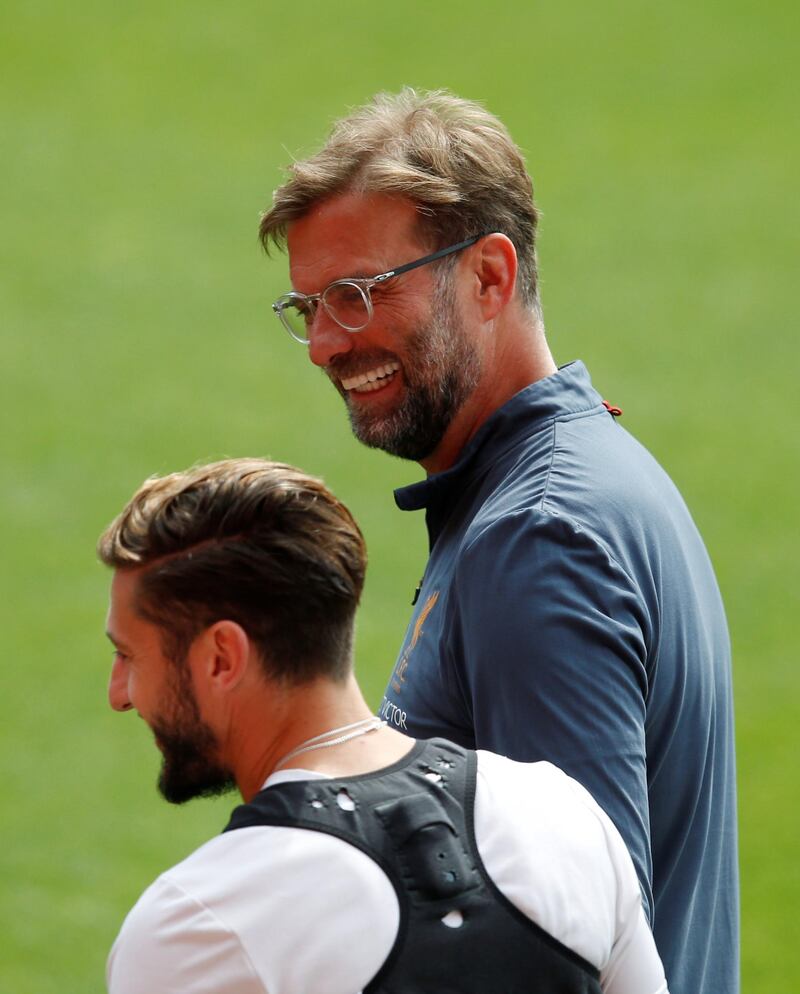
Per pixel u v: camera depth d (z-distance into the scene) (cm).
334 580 566
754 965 1775
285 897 516
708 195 4888
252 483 574
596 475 721
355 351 780
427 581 788
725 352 3938
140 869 2041
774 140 5262
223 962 510
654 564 711
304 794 540
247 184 4947
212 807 2219
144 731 2417
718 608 801
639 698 660
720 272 4397
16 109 5412
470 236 772
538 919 542
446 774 564
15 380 3769
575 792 598
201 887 521
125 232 4650
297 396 3722
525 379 795
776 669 2553
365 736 570
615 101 5584
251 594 558
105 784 2261
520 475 733
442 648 719
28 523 3097
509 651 657
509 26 6147
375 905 520
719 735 772
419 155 770
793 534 3056
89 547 3005
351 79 5709
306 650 565
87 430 3525
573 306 4216
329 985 510
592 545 671
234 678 563
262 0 6300
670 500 777
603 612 660
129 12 6144
